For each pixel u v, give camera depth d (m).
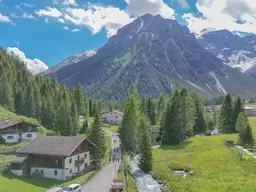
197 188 54.16
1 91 141.50
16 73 191.75
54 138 72.06
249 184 52.97
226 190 51.16
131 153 96.00
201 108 129.25
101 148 78.81
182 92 117.00
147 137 76.25
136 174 71.69
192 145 97.75
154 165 75.75
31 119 123.94
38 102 139.75
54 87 180.75
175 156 84.50
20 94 147.50
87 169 73.69
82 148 72.81
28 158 65.94
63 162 64.38
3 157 70.31
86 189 55.41
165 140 107.06
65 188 50.91
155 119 151.25
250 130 88.62
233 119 121.25
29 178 62.09
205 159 76.06
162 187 60.12
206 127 128.38
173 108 108.94
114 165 79.31
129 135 98.88
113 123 183.50
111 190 53.59
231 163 69.25
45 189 54.69
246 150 79.00
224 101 125.81
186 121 110.62
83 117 160.00
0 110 128.50
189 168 69.38
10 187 51.66
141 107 136.00
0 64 182.00
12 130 92.94
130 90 133.50
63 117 115.81
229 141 91.62
